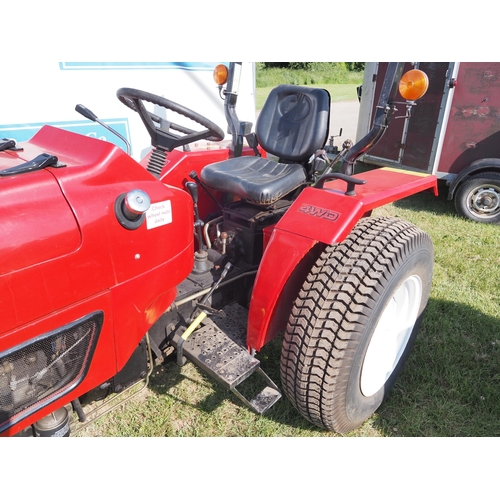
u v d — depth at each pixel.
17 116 2.98
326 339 1.53
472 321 2.53
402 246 1.63
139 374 1.60
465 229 4.00
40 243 1.03
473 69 4.00
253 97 4.32
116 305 1.24
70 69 3.12
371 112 5.12
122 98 1.78
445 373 2.13
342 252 1.61
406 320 2.01
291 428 1.85
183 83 3.77
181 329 1.79
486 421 1.88
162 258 1.37
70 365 1.22
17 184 1.03
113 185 1.21
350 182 1.59
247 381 2.07
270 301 1.59
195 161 2.35
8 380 1.09
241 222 2.17
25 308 1.03
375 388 1.85
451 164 4.41
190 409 1.91
